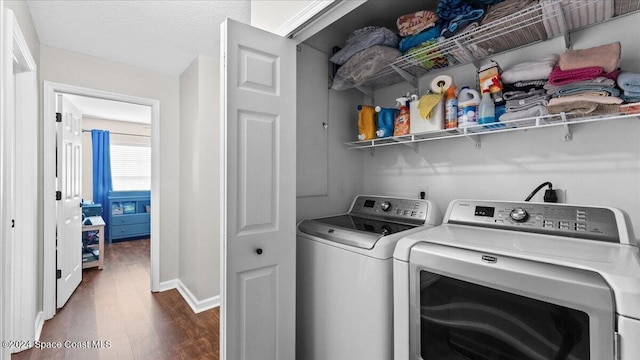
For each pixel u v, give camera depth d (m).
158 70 2.88
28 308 1.93
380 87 2.02
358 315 1.22
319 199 1.84
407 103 1.61
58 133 2.45
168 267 2.99
